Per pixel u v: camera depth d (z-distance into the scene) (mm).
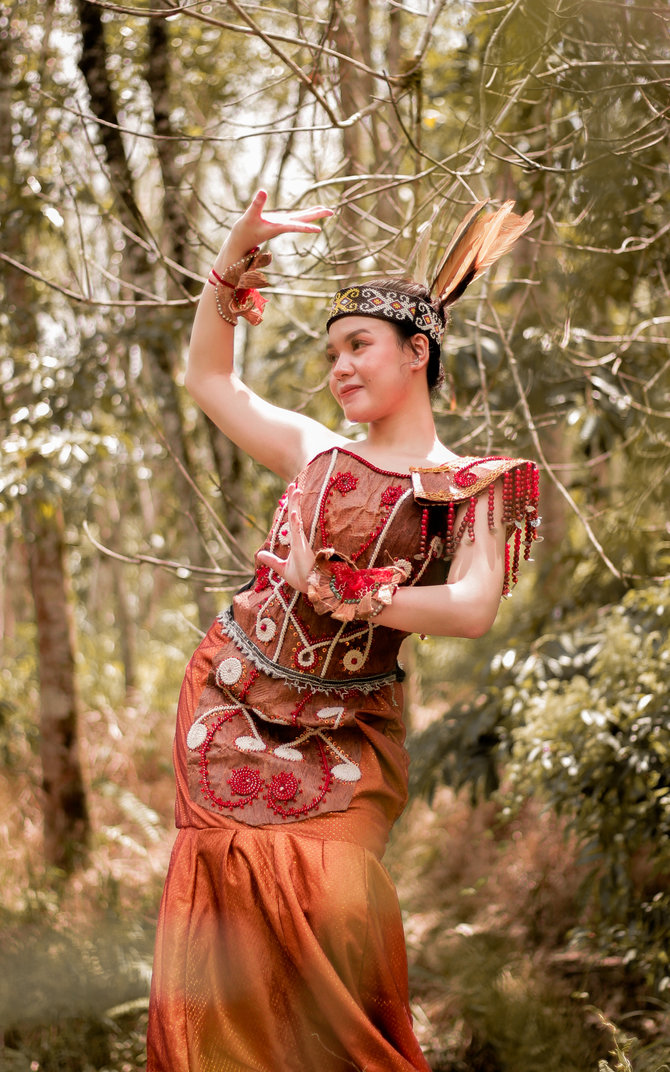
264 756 2004
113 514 8617
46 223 4805
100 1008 4082
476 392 4738
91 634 10453
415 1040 1960
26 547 6496
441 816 6195
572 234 4059
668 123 3258
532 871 5145
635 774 3756
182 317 4957
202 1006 1879
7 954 4227
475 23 4191
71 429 5055
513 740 4523
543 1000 3893
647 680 3719
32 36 5016
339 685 2031
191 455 5359
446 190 3561
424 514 1952
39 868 5887
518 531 1974
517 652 4750
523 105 4027
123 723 8312
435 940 4742
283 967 1886
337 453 2047
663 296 4320
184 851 1991
